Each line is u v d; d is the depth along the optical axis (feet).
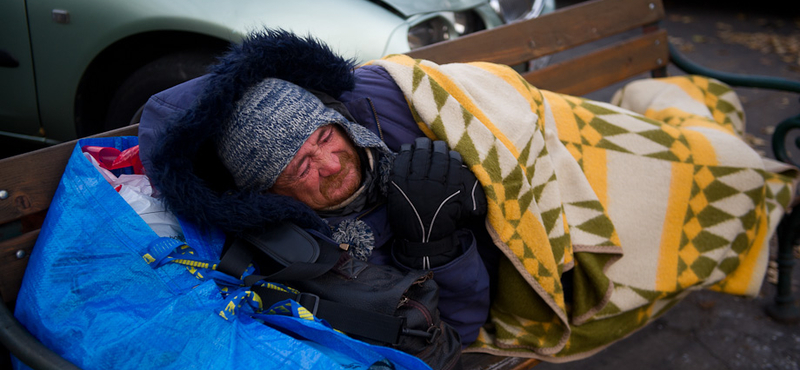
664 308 5.59
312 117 3.94
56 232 3.63
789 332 6.83
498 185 4.48
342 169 4.17
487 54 6.35
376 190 4.43
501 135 4.72
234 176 4.07
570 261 4.83
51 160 4.07
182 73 6.75
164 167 3.66
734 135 6.04
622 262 5.36
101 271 3.52
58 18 6.85
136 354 3.27
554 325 4.92
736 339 6.73
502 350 4.85
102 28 6.74
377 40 6.45
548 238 4.81
